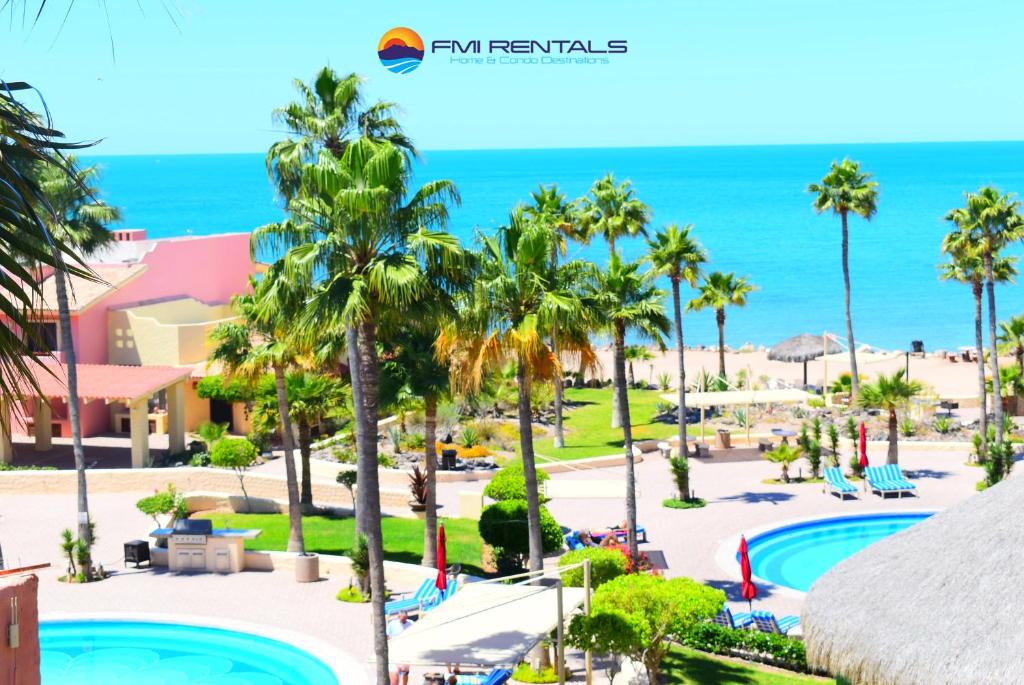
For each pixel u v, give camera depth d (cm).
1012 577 1308
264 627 3025
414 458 5181
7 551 3866
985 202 5041
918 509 4372
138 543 3644
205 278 6544
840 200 6906
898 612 1388
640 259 3700
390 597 3275
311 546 3897
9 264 618
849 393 6650
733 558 3822
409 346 3438
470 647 2145
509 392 6134
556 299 2705
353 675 2677
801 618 1552
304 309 2377
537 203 5609
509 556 3566
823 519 4284
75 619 3134
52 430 5572
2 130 596
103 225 4147
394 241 2284
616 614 2305
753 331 11662
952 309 12812
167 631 3081
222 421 5841
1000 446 4559
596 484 3919
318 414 4462
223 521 4303
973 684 1229
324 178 2220
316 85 3484
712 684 2595
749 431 5659
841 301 13425
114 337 5750
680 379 4981
